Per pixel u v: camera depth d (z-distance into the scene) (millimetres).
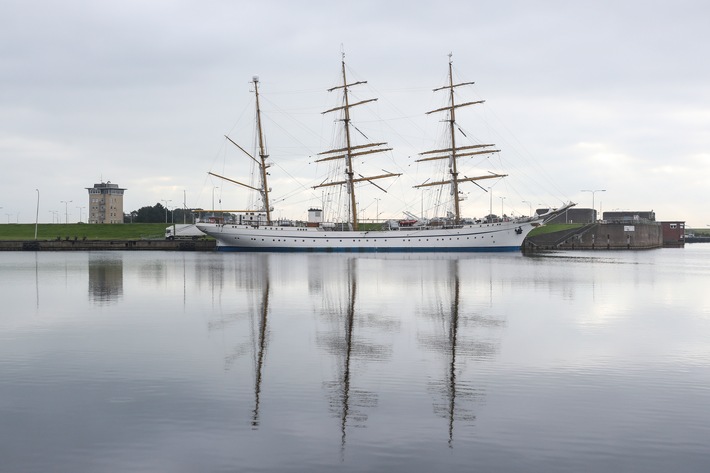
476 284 55656
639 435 15539
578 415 17016
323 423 16375
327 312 36875
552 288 52469
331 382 20328
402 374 21391
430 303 41438
